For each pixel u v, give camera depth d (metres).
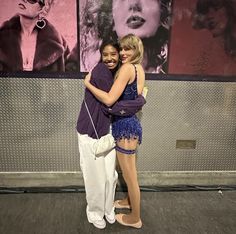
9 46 2.07
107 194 1.97
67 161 2.44
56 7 2.00
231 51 2.20
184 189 2.55
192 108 2.34
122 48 1.72
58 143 2.37
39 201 2.33
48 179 2.49
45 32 2.05
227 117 2.40
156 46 2.13
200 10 2.07
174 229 2.03
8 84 2.17
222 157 2.53
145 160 2.48
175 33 2.11
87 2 2.00
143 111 2.32
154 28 2.08
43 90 2.21
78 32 2.06
